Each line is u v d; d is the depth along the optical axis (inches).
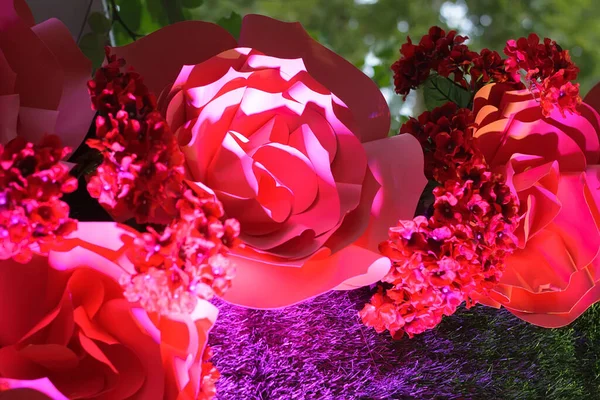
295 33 59.7
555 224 63.8
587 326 72.3
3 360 48.3
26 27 52.6
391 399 63.4
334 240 56.2
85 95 54.6
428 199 64.0
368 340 64.8
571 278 64.2
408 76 66.0
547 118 62.8
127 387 49.9
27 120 52.1
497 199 57.4
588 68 203.5
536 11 197.9
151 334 49.7
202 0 86.1
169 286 48.1
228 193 52.9
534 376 68.2
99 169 48.9
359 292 66.4
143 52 56.7
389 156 59.1
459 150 59.2
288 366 62.0
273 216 53.9
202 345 50.6
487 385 66.4
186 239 48.4
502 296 62.9
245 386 60.5
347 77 60.5
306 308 64.6
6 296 49.2
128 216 51.0
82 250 49.2
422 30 190.2
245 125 54.8
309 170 54.5
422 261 55.1
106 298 50.1
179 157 50.0
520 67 62.2
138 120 50.8
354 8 190.5
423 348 66.0
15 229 46.8
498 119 62.1
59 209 47.6
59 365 49.0
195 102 53.5
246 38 59.0
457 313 68.8
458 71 65.5
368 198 57.2
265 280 53.7
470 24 192.2
